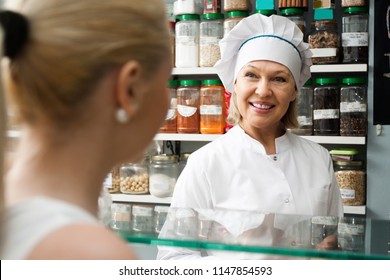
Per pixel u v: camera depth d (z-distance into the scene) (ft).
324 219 3.98
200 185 6.59
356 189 8.95
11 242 2.16
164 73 2.52
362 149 9.45
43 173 2.35
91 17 2.27
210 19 9.41
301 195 6.68
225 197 6.63
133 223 3.65
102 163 2.44
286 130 7.16
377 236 3.57
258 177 6.68
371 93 8.86
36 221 2.19
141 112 2.48
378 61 8.59
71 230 2.14
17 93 2.33
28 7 2.31
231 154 6.78
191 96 9.52
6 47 2.26
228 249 3.22
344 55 8.91
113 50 2.29
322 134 9.00
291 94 6.68
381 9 8.57
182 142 10.36
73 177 2.36
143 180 9.90
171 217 3.80
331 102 8.98
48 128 2.35
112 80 2.33
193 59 9.43
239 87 6.68
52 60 2.25
